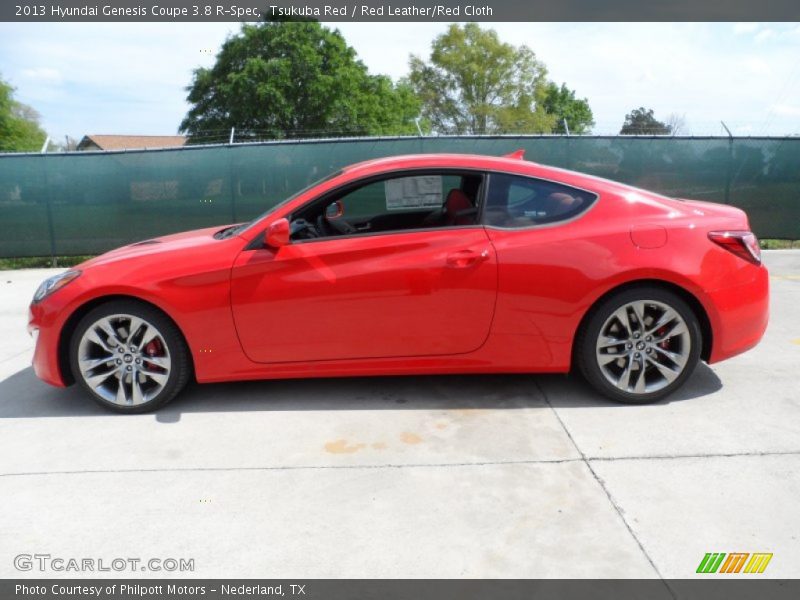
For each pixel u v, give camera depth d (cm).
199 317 344
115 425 348
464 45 5597
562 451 301
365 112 3509
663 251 336
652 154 954
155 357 356
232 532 244
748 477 272
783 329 503
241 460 302
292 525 248
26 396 399
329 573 219
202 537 242
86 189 977
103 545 238
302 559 227
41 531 248
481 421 337
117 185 977
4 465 304
